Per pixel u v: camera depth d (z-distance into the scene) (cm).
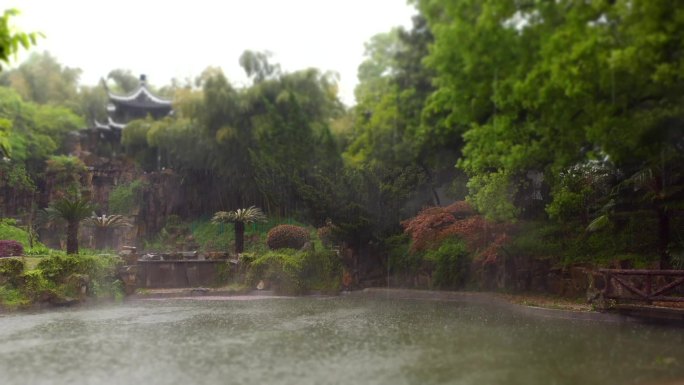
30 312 1497
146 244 3006
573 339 998
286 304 1706
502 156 1041
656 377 714
